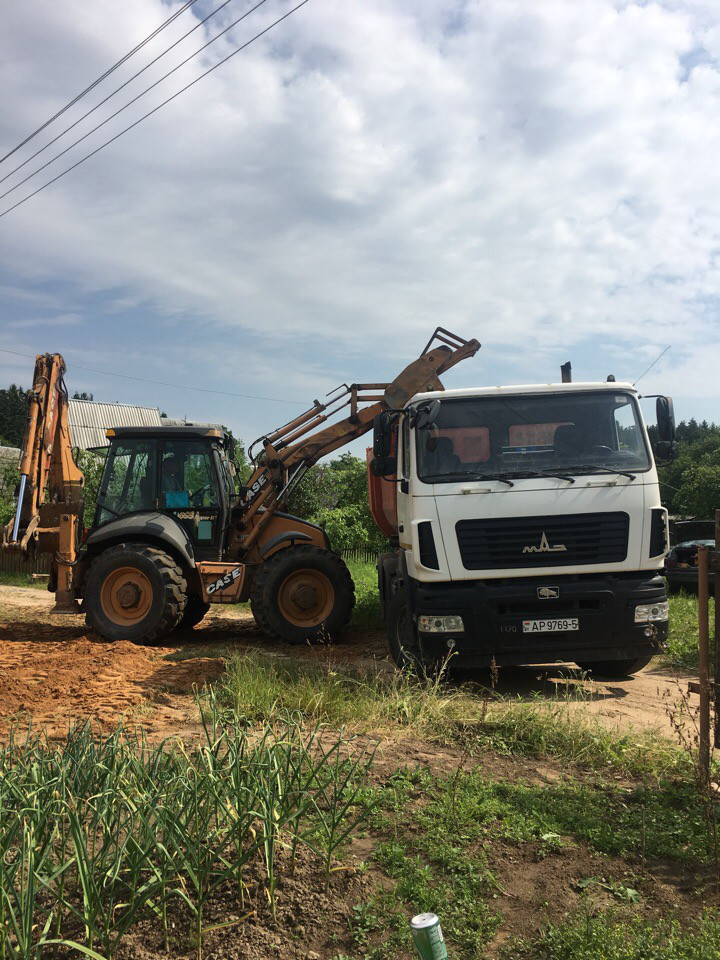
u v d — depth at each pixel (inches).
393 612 343.0
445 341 450.0
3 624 520.7
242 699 247.9
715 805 169.0
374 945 120.7
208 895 130.2
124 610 414.9
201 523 445.7
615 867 143.9
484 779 184.2
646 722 247.0
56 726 226.7
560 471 296.7
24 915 109.1
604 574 296.4
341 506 983.6
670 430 309.6
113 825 133.0
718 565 177.6
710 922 121.4
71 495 490.0
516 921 127.6
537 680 323.0
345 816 160.1
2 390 2987.2
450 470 298.4
